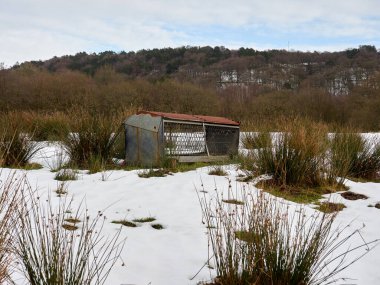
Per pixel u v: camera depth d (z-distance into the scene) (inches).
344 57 2541.8
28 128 345.1
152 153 256.8
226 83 2095.2
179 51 3132.4
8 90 820.0
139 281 100.7
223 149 294.4
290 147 216.4
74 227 134.0
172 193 185.9
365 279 108.4
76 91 869.2
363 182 233.8
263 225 104.6
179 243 127.0
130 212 157.6
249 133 339.3
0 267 89.5
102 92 877.8
